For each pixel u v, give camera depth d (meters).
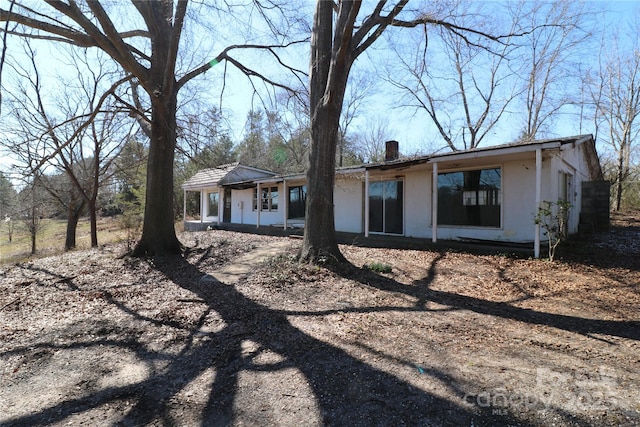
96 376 2.98
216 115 10.45
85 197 14.30
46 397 2.65
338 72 6.75
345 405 2.45
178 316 4.49
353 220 13.52
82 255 9.46
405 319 4.20
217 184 18.05
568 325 3.94
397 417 2.29
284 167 26.47
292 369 3.01
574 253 7.99
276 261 7.39
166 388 2.76
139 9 7.95
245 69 10.40
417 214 11.55
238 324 4.16
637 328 3.81
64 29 6.81
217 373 2.99
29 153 10.18
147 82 7.71
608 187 11.62
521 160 9.20
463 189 10.41
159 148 8.68
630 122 18.83
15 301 5.25
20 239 21.98
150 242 8.65
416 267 7.30
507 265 7.22
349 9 6.54
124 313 4.64
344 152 32.59
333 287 5.70
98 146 14.38
